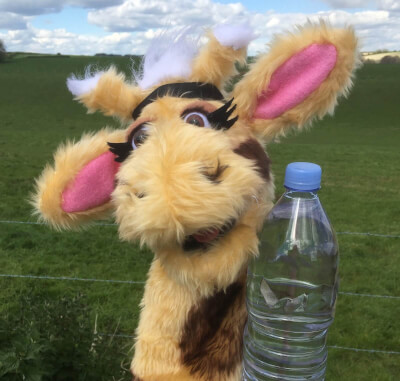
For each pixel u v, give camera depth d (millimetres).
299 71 383
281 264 378
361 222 2322
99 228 1890
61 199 438
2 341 651
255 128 404
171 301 407
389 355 1108
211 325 404
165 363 416
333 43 366
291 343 397
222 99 424
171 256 350
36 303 729
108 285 1427
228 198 310
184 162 314
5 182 2826
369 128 6898
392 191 3051
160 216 300
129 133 390
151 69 440
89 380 661
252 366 400
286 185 353
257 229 361
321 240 379
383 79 10336
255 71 389
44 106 7582
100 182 433
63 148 454
